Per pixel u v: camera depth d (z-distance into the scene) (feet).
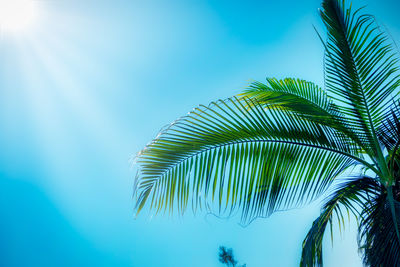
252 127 7.73
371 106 8.86
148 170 7.08
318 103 11.05
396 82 8.70
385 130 8.51
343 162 8.81
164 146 7.21
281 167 7.89
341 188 9.75
